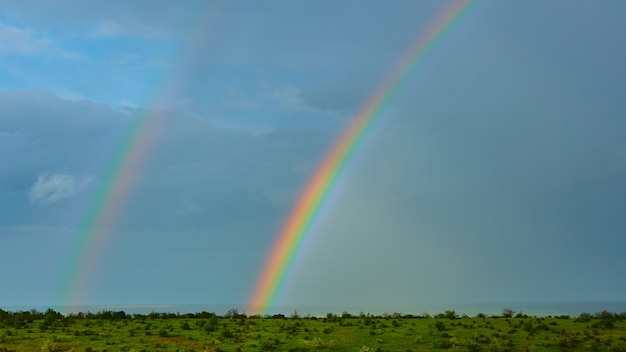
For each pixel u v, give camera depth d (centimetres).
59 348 4662
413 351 4612
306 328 6241
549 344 4953
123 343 4984
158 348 4700
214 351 4566
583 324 6669
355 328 6197
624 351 4591
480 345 4803
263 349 4650
